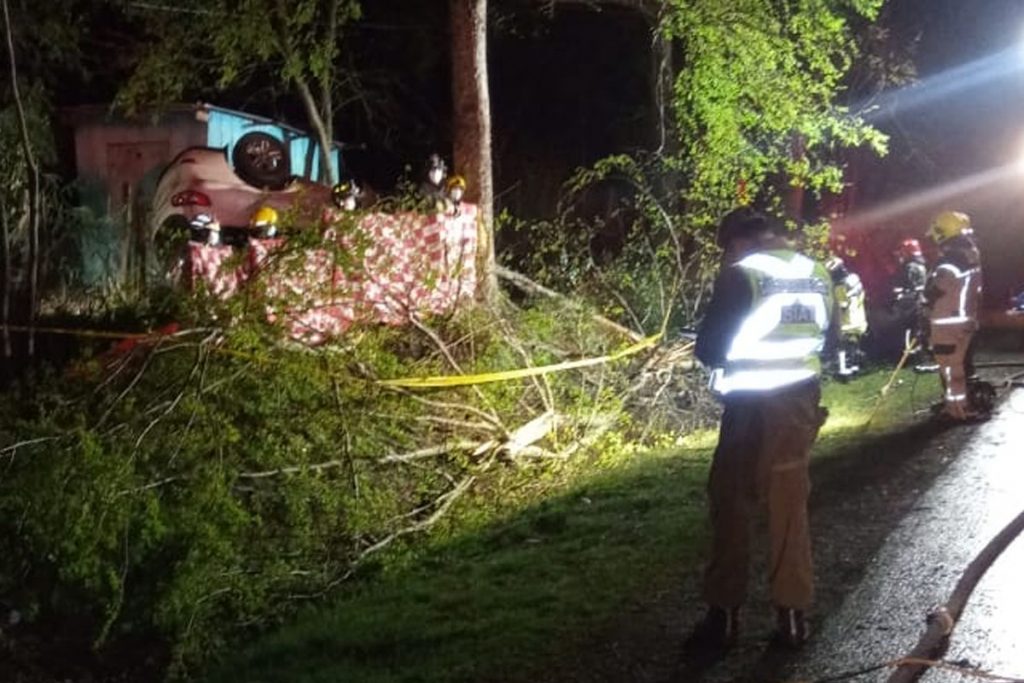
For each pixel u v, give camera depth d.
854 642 5.99
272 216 11.56
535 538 8.96
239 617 8.59
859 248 19.55
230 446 9.48
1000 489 8.52
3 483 8.58
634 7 17.64
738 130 15.70
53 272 14.26
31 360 10.76
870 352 16.75
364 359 10.52
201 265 10.77
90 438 8.53
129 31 18.83
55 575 8.72
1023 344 17.19
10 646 8.36
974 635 5.98
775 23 15.56
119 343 10.25
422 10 20.98
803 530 5.91
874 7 16.41
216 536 8.64
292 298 10.26
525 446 11.20
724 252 6.21
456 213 12.35
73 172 18.39
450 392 11.14
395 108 21.38
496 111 21.52
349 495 9.80
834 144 18.09
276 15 16.23
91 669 8.29
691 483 9.80
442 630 6.89
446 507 10.21
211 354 9.73
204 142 17.58
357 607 8.05
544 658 6.15
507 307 12.83
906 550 7.28
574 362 11.70
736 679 5.66
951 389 11.00
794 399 5.87
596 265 14.86
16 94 11.23
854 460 9.70
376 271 11.02
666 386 12.88
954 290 10.91
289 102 20.55
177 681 7.90
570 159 21.62
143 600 8.56
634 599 6.89
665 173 16.05
